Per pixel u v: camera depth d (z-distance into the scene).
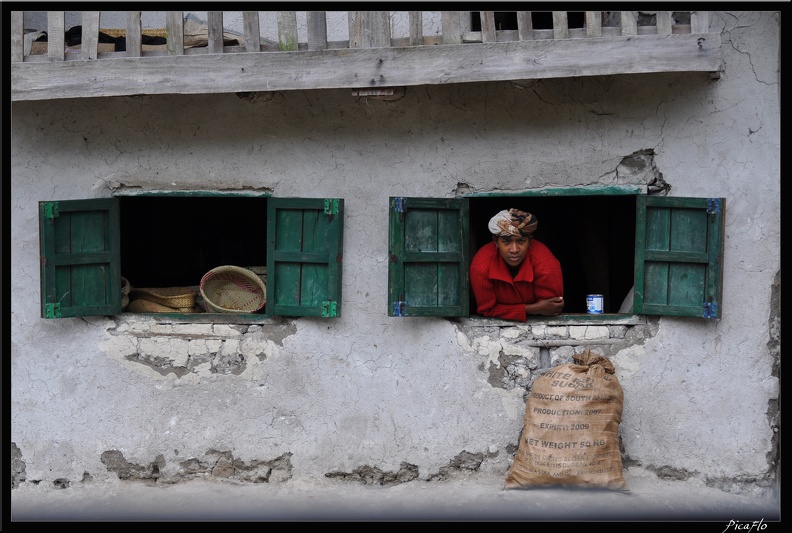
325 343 5.71
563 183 5.48
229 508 5.41
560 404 5.30
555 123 5.47
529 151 5.50
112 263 5.71
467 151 5.54
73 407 5.83
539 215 7.31
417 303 5.50
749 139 5.36
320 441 5.73
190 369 5.79
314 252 5.59
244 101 5.66
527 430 5.38
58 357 5.84
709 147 5.38
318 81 5.20
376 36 5.19
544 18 6.74
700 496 5.30
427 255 5.48
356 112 5.61
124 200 7.44
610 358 5.53
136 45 5.32
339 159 5.64
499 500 5.25
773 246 5.38
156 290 6.21
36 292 5.82
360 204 5.64
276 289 5.66
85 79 5.32
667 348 5.50
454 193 5.57
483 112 5.52
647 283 5.44
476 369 5.61
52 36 5.34
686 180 5.39
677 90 5.37
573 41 5.04
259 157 5.68
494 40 5.11
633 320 5.52
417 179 5.59
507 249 5.34
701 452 5.48
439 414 5.65
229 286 6.07
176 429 5.80
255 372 5.76
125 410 5.82
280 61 5.22
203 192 5.71
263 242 7.71
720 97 5.35
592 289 6.92
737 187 5.37
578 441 5.25
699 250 5.34
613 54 5.02
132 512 5.41
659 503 5.18
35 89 5.36
